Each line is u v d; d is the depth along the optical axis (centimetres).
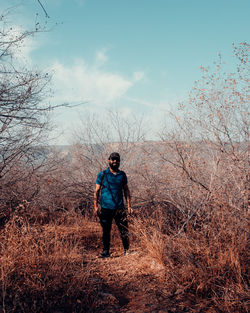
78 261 380
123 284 320
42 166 599
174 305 270
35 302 260
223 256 322
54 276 310
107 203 425
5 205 536
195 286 299
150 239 413
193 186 445
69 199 692
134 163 654
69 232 517
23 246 349
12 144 481
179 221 480
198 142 480
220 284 296
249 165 410
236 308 258
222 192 393
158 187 526
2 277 271
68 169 696
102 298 282
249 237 345
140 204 563
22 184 580
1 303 254
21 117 457
